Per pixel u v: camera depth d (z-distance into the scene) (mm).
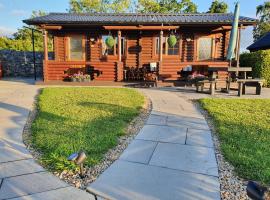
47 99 7828
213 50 14703
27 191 2717
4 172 3133
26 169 3225
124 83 12086
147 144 4109
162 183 2898
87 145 3920
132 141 4246
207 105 7051
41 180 2957
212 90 9172
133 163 3408
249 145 3980
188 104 7367
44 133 4496
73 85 12203
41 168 3258
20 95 8938
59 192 2711
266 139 4289
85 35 14742
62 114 5879
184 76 12766
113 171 3180
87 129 4723
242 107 6828
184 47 14734
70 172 3146
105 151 3773
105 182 2912
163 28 12562
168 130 4855
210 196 2650
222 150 3834
